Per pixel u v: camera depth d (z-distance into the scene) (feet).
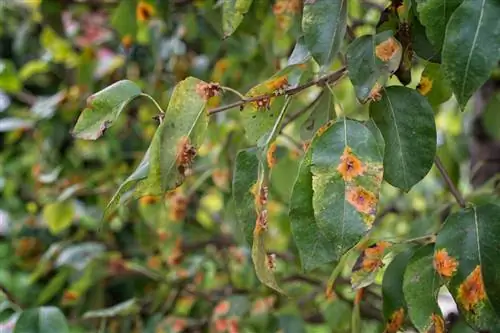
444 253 2.09
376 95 2.07
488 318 2.05
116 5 3.81
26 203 4.91
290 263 3.80
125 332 3.72
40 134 4.65
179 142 2.01
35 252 4.57
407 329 2.42
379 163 1.98
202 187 4.33
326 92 2.30
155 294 3.82
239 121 3.43
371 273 2.26
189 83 2.03
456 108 4.22
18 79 4.45
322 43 2.11
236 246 3.99
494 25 1.91
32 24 4.93
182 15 3.79
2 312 2.78
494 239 2.08
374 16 3.57
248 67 3.42
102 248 4.00
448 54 1.92
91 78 4.09
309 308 3.57
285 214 3.67
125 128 4.64
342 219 1.96
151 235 4.04
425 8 1.99
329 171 1.98
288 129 3.53
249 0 2.24
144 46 4.26
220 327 3.21
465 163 4.32
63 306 4.17
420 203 4.35
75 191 3.90
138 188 2.03
